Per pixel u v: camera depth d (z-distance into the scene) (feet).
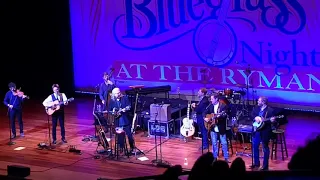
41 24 60.13
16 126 47.50
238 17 49.75
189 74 52.85
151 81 55.01
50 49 60.59
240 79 50.52
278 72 48.83
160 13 53.36
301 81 48.03
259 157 36.17
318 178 15.74
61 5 58.70
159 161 35.63
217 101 35.68
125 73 56.24
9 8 60.49
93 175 33.63
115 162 36.17
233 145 39.63
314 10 46.44
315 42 46.83
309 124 44.39
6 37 61.98
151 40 54.24
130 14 54.90
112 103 37.60
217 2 50.47
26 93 61.82
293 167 16.69
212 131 35.37
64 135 41.27
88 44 57.82
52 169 35.01
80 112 51.70
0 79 63.82
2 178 26.61
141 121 44.73
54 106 40.24
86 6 57.21
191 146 39.55
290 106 48.91
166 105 42.01
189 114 42.88
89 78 58.70
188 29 52.21
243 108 43.91
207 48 51.55
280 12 47.83
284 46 48.16
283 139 37.37
